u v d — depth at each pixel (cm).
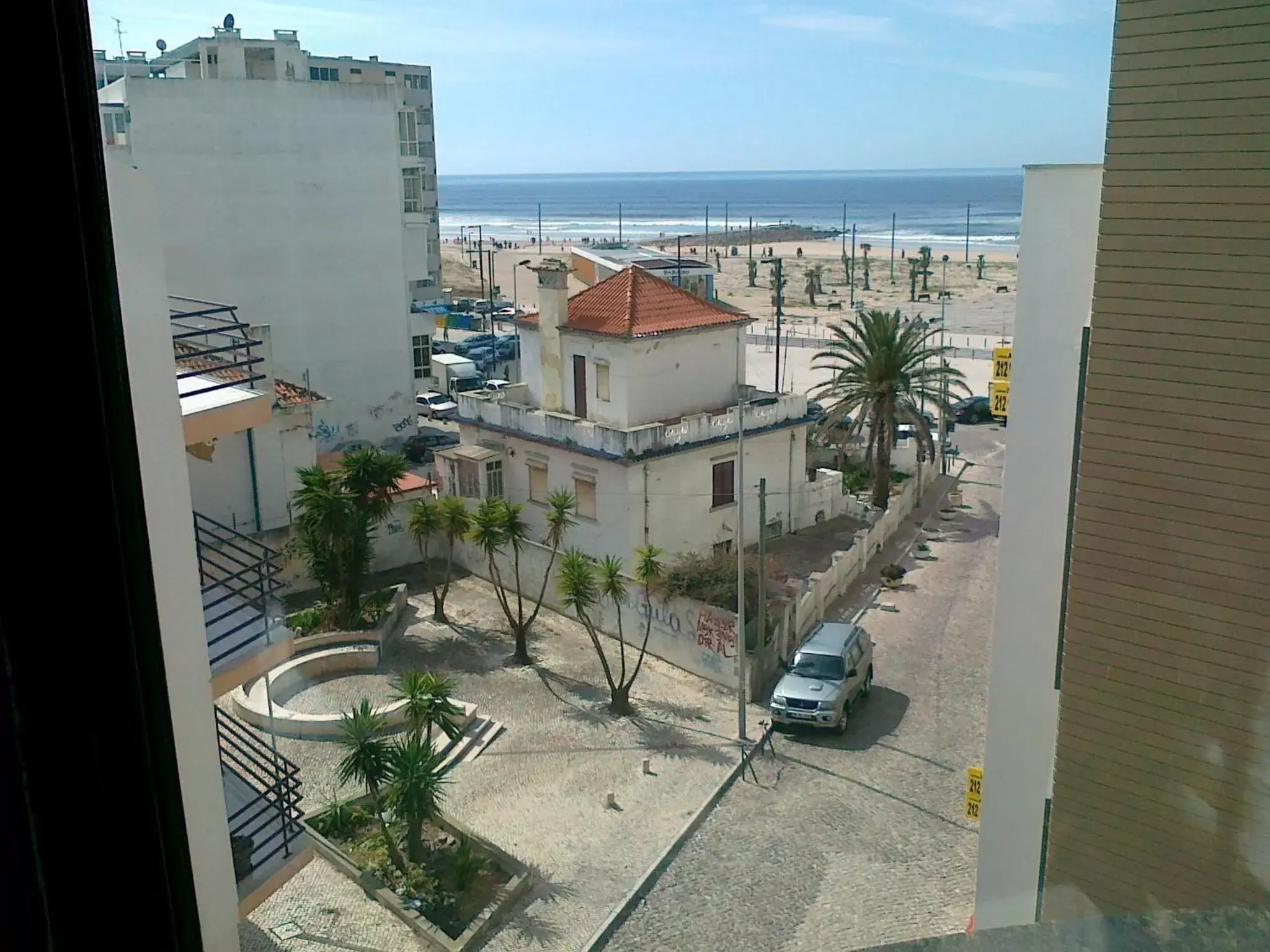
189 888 185
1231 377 387
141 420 355
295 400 1878
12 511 156
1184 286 395
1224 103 375
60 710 162
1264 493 378
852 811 1204
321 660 1767
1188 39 381
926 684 1678
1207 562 392
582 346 2284
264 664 611
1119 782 418
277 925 942
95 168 161
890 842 1083
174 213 2600
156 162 2559
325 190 2836
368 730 1170
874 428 2592
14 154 149
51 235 153
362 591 2028
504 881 1084
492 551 1920
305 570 1989
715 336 2342
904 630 1905
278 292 2803
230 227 2686
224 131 2652
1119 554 411
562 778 1416
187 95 2600
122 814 168
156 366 365
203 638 393
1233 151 378
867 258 8619
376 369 3025
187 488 390
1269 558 373
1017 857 555
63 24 151
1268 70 369
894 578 2153
